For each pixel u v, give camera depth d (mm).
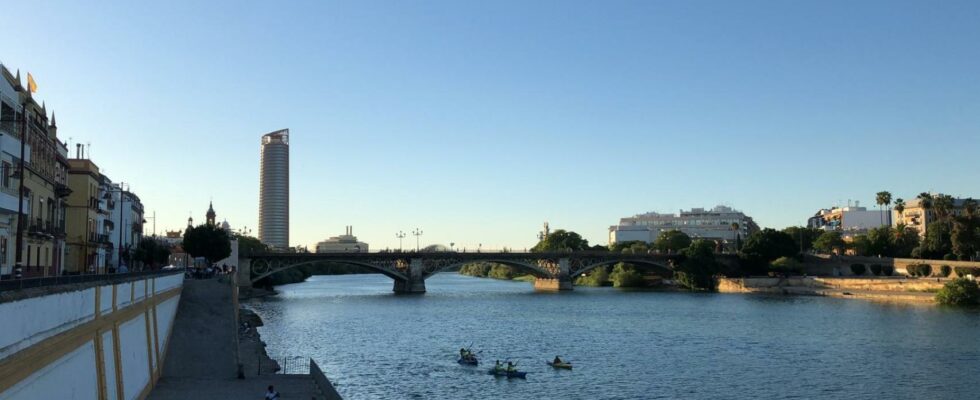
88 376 33656
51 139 79750
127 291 45094
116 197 135625
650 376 80688
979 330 114062
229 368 65312
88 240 100750
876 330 116562
